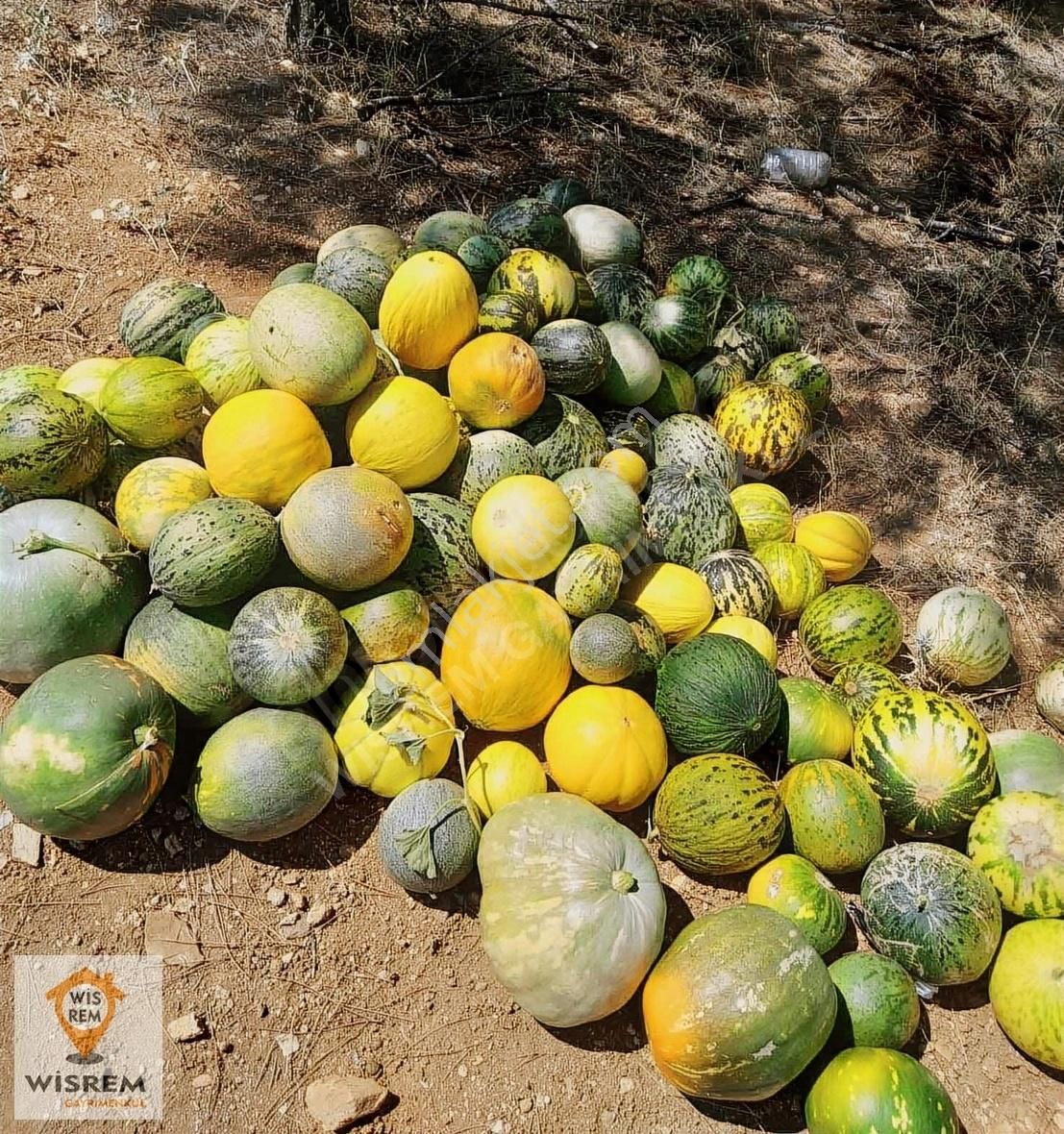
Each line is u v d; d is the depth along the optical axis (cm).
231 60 277
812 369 204
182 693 134
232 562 131
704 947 118
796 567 171
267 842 136
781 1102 125
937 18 391
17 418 138
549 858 122
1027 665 180
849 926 140
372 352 150
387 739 132
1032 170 308
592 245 224
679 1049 115
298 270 189
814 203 283
